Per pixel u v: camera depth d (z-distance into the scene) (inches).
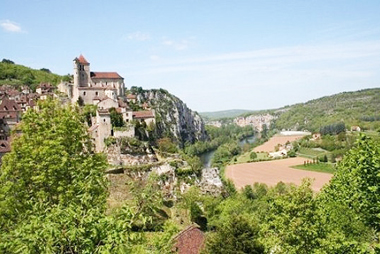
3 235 511.2
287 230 903.1
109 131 3959.2
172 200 3437.5
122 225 491.2
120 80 5674.2
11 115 4288.9
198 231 1747.0
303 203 919.7
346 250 796.0
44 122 1035.3
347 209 925.2
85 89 4867.1
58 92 5403.5
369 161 810.8
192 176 4052.7
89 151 1116.5
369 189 768.9
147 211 597.6
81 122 1155.9
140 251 581.0
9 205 840.3
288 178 5826.8
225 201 3526.1
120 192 3093.0
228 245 1241.4
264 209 2723.9
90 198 645.3
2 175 927.7
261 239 1035.3
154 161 4028.1
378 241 868.6
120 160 3826.3
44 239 476.1
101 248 471.2
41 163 945.5
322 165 6717.5
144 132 4864.7
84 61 5275.6
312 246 872.9
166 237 660.1
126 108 4766.2
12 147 984.3
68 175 954.1
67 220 498.9
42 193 895.7
